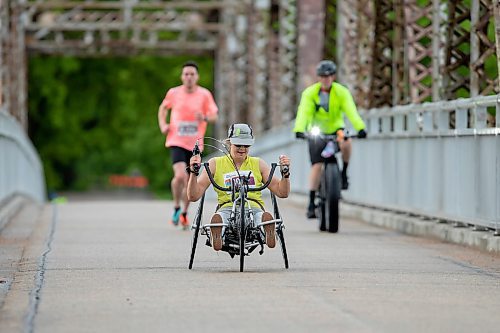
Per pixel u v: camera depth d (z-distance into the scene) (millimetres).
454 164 32031
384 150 39906
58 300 20016
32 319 18000
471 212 30594
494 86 32719
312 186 35781
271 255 27891
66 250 29281
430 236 33406
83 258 27219
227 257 27391
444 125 33312
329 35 56969
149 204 54406
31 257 27547
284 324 17406
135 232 35562
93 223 39781
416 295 20672
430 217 34125
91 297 20344
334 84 34375
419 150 35531
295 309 18875
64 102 138375
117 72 140875
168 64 142875
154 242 31719
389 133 39062
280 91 74125
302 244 31047
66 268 25047
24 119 94750
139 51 110812
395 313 18500
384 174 39938
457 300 20078
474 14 32750
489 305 19500
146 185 169625
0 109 41156
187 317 18078
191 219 40469
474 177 30219
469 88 35875
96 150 147250
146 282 22438
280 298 20156
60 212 46938
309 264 25891
